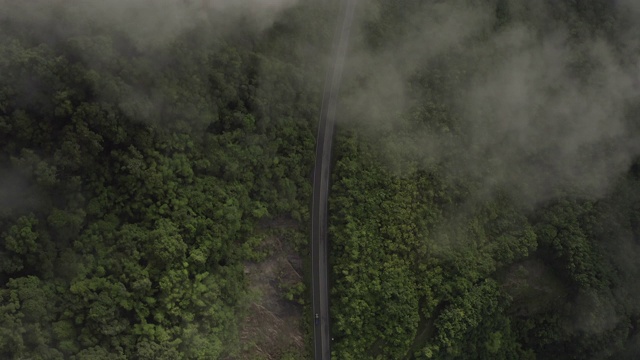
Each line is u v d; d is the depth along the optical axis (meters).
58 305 52.25
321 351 68.94
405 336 69.44
